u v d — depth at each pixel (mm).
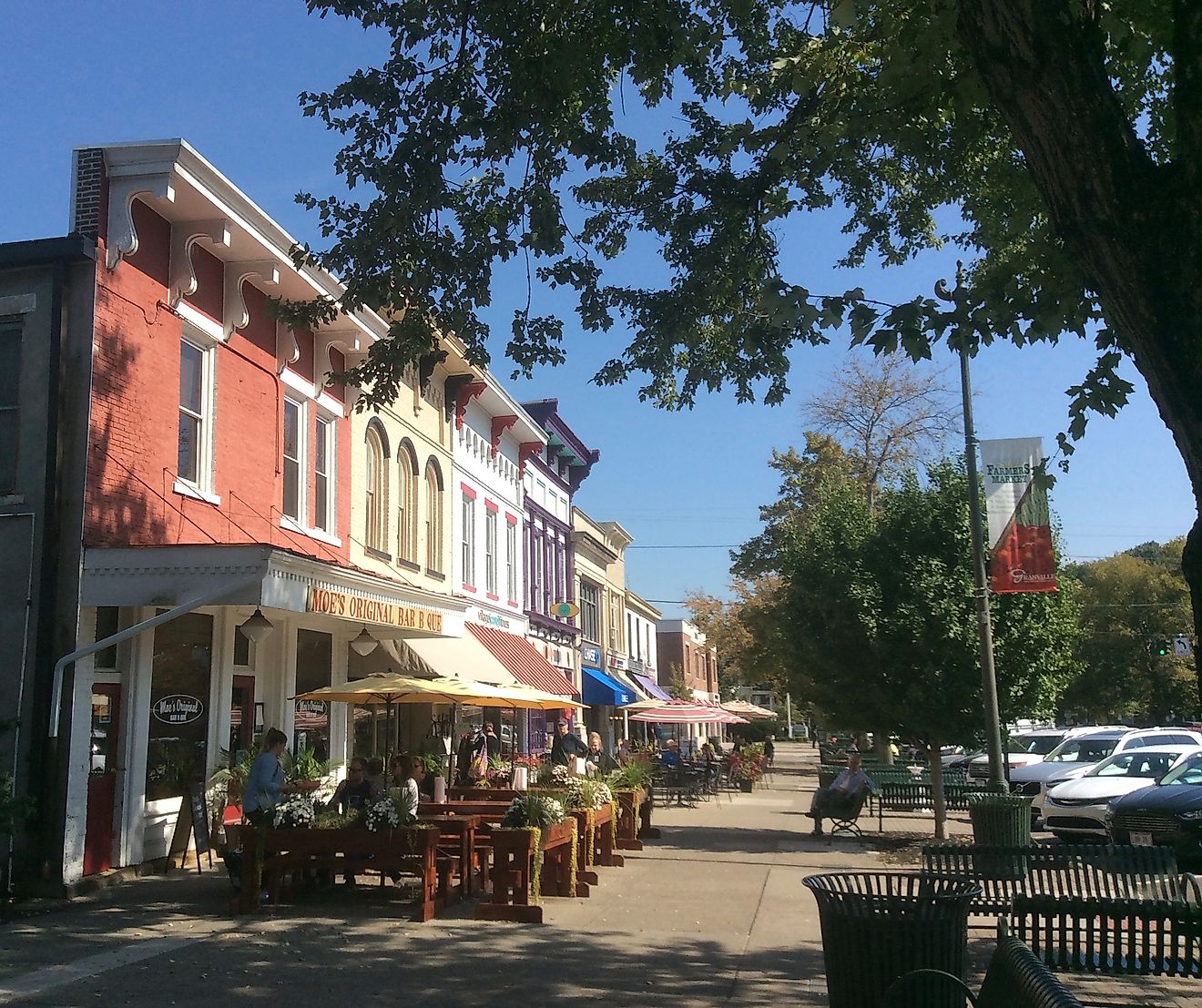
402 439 20922
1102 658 57031
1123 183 4441
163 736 13250
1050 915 7180
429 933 9648
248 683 15484
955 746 18516
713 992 7809
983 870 8312
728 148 10312
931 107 8711
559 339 11586
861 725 18422
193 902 11016
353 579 13391
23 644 11445
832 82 10086
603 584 40062
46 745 11203
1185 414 4211
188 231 13500
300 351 16656
